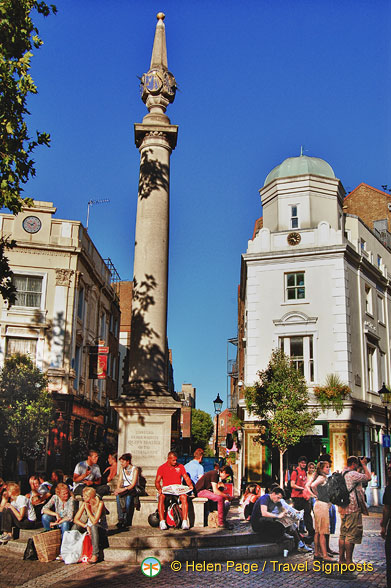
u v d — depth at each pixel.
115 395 46.47
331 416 27.95
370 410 30.67
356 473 10.24
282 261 30.56
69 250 32.19
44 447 29.48
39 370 27.66
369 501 29.73
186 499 12.16
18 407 25.44
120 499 12.30
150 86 16.89
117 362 47.69
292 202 31.64
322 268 29.89
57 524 11.45
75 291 32.22
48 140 13.30
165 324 15.36
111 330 45.38
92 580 9.25
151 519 12.27
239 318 41.50
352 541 10.01
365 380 30.81
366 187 43.38
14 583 8.99
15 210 12.98
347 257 30.30
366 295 33.09
